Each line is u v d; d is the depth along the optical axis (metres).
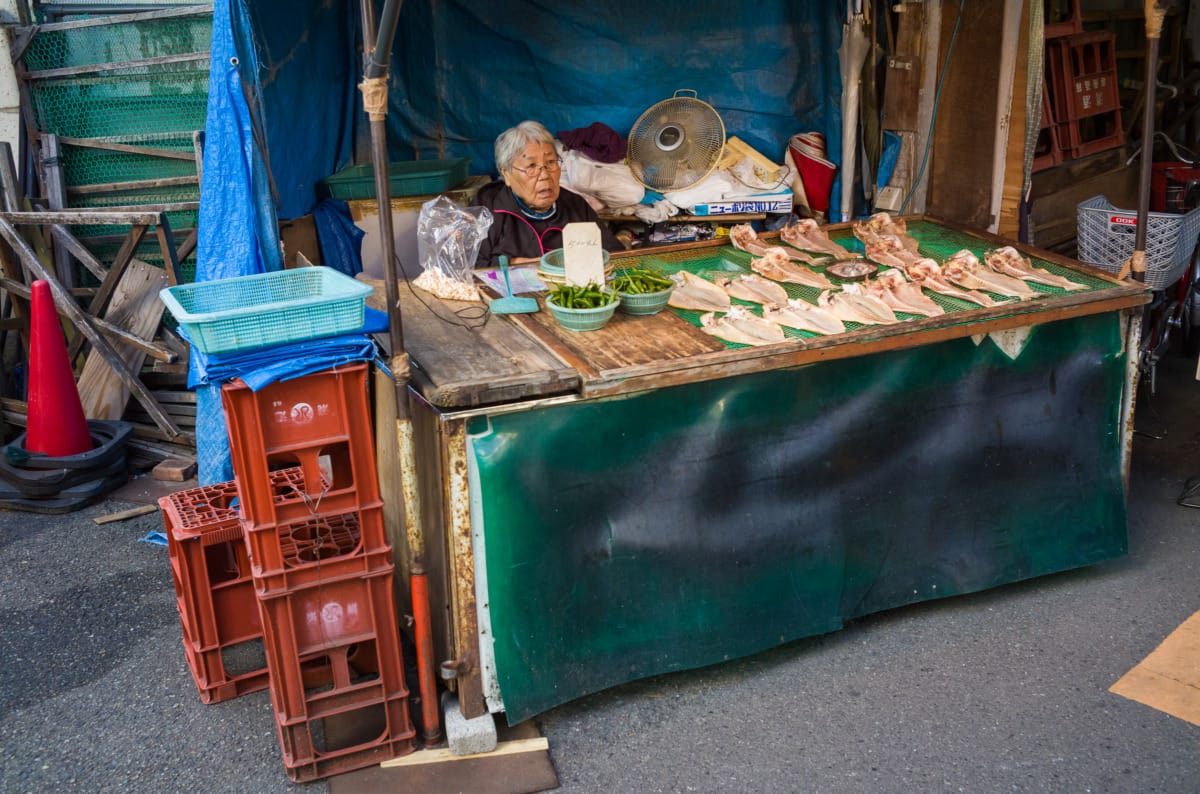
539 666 2.88
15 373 5.24
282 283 2.93
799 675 3.22
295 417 2.50
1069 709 3.01
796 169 5.79
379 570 2.66
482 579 2.74
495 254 4.12
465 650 2.78
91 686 3.24
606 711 3.06
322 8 5.00
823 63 5.72
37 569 3.97
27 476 4.41
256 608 3.15
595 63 5.71
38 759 2.90
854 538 3.29
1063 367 3.48
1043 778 2.73
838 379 3.11
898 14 4.98
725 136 5.62
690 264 3.84
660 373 2.77
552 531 2.81
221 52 3.58
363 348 2.51
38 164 5.22
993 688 3.12
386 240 2.45
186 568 2.97
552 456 2.75
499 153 4.10
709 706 3.08
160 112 5.32
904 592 3.43
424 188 5.04
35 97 5.22
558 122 5.82
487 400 2.61
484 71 5.68
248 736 2.99
